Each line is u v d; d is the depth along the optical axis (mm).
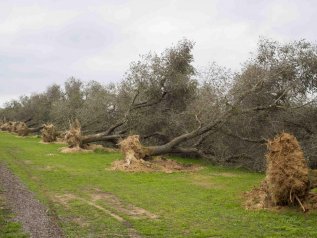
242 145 22406
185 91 30172
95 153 26969
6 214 11086
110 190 15031
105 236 9352
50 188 15266
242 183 16609
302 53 21281
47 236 9172
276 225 10133
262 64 22203
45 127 36344
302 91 21250
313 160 18672
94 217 11125
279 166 11523
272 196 11781
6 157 24391
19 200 12922
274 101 21375
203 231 9719
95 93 42562
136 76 29906
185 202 13039
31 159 23625
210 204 12734
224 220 10758
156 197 13828
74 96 48406
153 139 29984
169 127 27984
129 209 12102
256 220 10680
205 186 15992
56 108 51031
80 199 13438
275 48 22156
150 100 30250
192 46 30969
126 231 9805
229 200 13227
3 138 42156
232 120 21844
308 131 20469
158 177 18188
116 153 27203
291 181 11367
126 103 31734
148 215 11375
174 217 11133
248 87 21812
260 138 21750
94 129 36562
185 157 26609
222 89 23500
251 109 21094
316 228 9766
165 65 30391
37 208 11953
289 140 11680
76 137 28156
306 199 11617
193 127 25875
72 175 18297
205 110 23578
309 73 21109
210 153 24516
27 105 66562
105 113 35219
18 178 17125
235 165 22188
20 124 50500
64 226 10148
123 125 30516
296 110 20406
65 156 25172
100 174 18688
